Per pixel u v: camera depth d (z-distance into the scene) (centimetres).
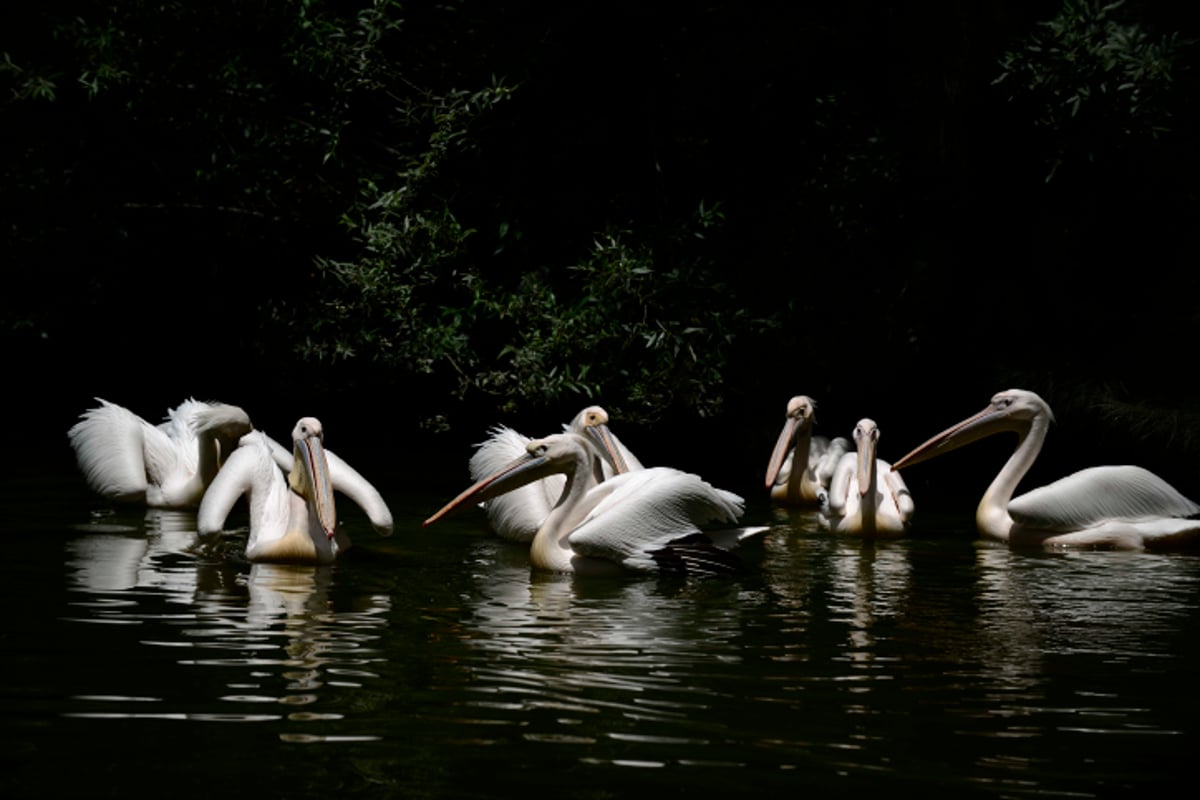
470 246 1653
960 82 1656
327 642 645
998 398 1157
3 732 489
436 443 1809
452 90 1591
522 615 730
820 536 1129
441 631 679
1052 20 1574
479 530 1086
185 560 880
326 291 1650
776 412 1719
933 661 637
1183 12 1636
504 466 1036
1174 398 1627
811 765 472
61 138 1759
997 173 1725
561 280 1645
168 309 1914
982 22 1653
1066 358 1705
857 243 1672
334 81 1605
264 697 541
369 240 1526
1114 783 461
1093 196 1716
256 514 905
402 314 1541
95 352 1964
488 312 1598
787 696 565
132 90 1645
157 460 1167
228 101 1631
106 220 1755
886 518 1111
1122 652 662
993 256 1750
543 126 1694
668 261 1565
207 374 1952
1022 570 938
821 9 1750
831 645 669
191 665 591
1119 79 1527
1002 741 506
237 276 1895
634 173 1777
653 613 746
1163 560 995
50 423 1889
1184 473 1526
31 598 735
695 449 1812
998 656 650
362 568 886
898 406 1780
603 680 584
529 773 457
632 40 1755
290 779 445
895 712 543
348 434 1892
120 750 471
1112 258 1750
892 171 1603
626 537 884
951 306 1725
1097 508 1071
